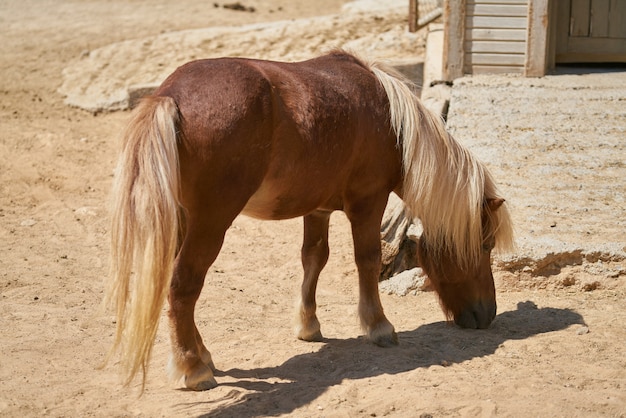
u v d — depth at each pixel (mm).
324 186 4781
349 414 4219
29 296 6344
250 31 14875
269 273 7184
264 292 6684
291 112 4504
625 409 4219
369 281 5238
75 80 13586
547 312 5891
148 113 4086
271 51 13992
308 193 4719
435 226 5227
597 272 6344
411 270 6703
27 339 5371
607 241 6520
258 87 4391
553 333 5465
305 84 4664
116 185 3990
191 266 4348
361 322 5309
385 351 5148
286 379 4750
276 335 5551
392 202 7156
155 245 3900
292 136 4496
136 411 4324
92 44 15492
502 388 4496
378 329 5250
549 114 9102
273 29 14898
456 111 9242
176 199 4016
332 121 4688
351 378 4730
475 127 8812
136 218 3910
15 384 4625
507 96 9695
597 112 9102
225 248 7809
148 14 18516
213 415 4238
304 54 13727
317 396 4453
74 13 18469
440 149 5160
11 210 8766
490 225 5340
